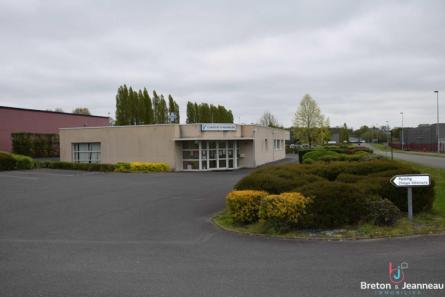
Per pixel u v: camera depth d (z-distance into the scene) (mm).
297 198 8227
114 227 9297
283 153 46844
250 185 10008
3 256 6883
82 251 7184
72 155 31609
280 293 4910
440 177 18172
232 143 30438
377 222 8203
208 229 8914
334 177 11555
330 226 8273
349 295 4809
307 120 55969
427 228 7898
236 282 5348
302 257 6445
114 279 5578
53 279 5609
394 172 10055
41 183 18328
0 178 20562
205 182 19078
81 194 14688
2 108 35250
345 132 108938
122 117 38812
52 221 10023
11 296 4977
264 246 7262
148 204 12453
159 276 5676
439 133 71125
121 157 29859
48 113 39812
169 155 28453
